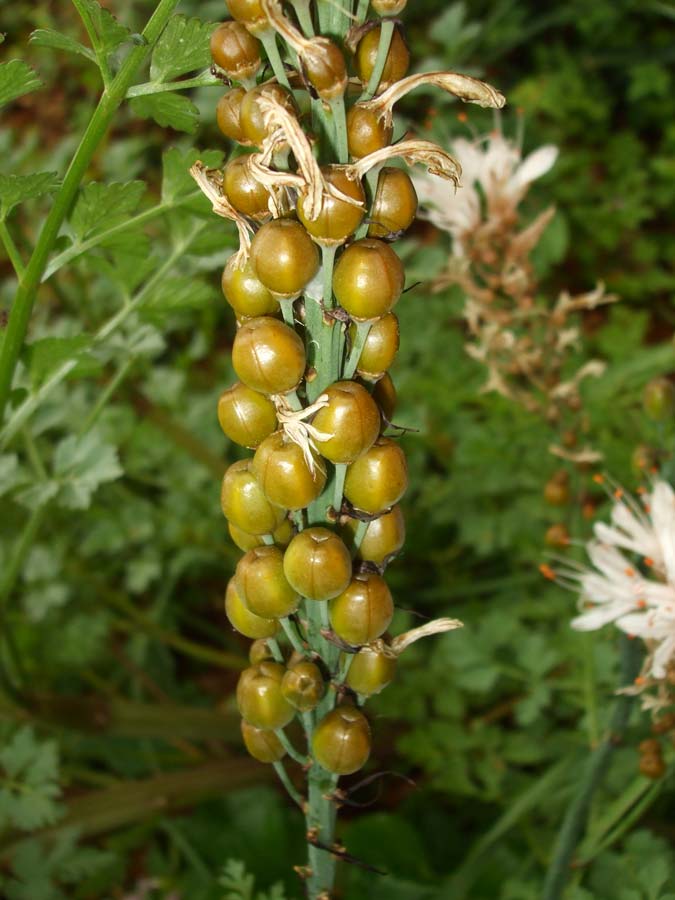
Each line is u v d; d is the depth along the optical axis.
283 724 0.21
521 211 0.71
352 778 0.51
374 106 0.16
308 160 0.15
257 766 0.48
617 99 0.90
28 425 0.39
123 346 0.38
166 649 0.58
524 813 0.41
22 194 0.25
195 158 0.26
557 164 0.75
